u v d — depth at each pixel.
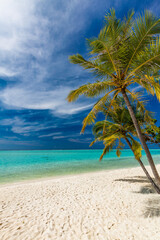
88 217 4.32
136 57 4.75
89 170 16.22
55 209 4.98
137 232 3.43
